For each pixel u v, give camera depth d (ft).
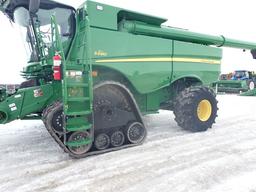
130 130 13.10
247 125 18.30
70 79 10.93
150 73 14.84
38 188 8.73
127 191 8.41
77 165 10.71
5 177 9.66
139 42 14.23
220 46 21.70
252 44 24.00
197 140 14.30
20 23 13.48
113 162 10.96
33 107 11.98
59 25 12.64
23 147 13.38
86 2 12.33
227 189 8.36
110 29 13.17
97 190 8.52
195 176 9.43
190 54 16.98
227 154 11.78
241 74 54.95
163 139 14.55
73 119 10.94
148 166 10.48
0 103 11.15
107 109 12.32
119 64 13.43
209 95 16.66
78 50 12.51
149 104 16.40
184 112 15.92
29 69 13.97
